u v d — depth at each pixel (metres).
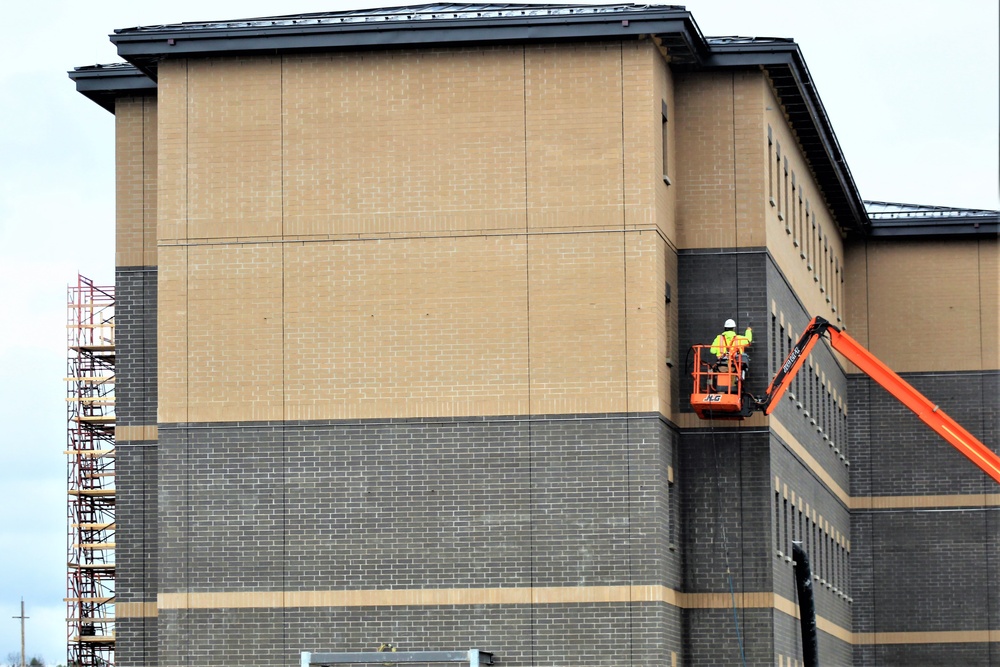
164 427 60.97
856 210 87.62
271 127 61.56
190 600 60.19
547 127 60.50
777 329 67.06
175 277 61.44
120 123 67.31
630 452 59.12
